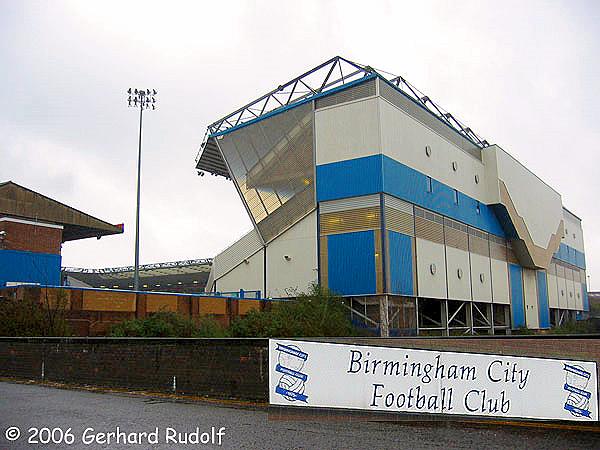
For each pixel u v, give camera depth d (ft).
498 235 178.29
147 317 85.76
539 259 199.52
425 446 26.61
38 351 54.24
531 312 196.24
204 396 40.96
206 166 181.06
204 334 84.12
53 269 138.41
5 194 145.28
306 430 30.22
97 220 163.02
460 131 162.81
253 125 143.95
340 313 106.32
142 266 220.23
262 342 38.70
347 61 128.57
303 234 128.36
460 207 152.15
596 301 442.91
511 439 27.81
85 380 49.47
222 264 142.41
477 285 157.17
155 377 44.39
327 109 129.08
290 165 134.21
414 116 136.98
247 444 27.22
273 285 131.34
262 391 38.29
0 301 76.48
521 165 194.90
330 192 124.67
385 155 120.88
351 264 119.55
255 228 137.69
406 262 122.93
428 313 145.89
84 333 84.69
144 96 140.87
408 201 126.82
